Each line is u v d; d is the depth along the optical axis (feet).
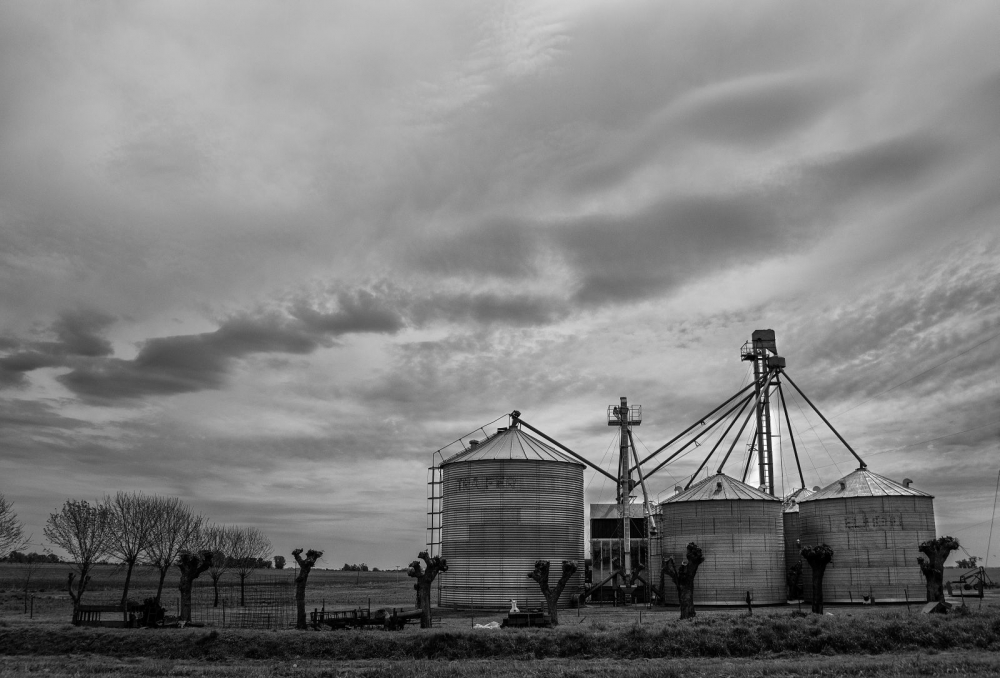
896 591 293.43
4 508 302.45
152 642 202.18
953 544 236.22
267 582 653.71
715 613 257.55
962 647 189.98
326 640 196.24
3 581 589.73
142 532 316.60
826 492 316.60
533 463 304.91
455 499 309.63
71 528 297.12
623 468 381.60
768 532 298.97
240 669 176.35
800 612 218.79
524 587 294.05
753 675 162.20
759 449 398.83
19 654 201.05
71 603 348.18
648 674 163.53
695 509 301.63
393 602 345.72
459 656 189.26
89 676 169.89
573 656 188.44
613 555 366.22
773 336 409.69
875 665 168.96
